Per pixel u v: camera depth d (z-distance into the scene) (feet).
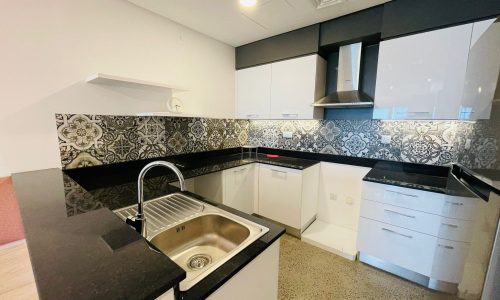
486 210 2.71
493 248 2.43
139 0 5.51
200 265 3.33
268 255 2.87
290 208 7.55
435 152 6.14
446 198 4.53
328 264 6.19
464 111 4.12
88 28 4.98
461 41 4.73
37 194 3.18
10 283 3.33
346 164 7.71
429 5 5.02
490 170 2.72
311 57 7.07
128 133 6.00
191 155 7.91
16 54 4.14
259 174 8.31
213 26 7.05
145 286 1.38
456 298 3.58
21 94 4.26
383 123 6.91
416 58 5.29
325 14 6.26
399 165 6.69
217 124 8.78
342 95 6.89
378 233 5.78
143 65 6.05
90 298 1.27
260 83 8.45
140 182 2.72
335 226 8.10
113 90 5.54
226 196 7.38
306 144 8.68
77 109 4.99
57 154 4.80
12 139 4.23
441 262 4.57
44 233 2.02
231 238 3.46
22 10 4.14
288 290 5.23
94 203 2.84
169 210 3.78
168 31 6.56
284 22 6.77
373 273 5.82
